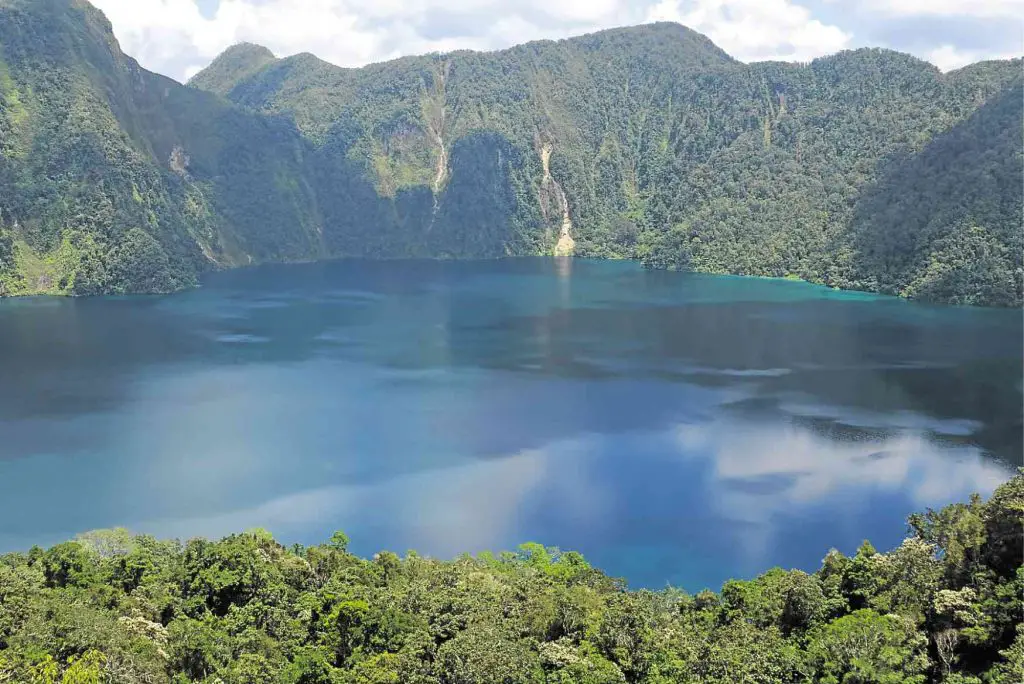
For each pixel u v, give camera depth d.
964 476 130.12
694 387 182.25
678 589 94.94
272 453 143.25
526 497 125.75
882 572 78.00
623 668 67.25
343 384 186.50
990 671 64.56
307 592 81.44
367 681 64.56
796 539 111.94
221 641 70.00
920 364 198.25
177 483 130.12
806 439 147.88
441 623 73.06
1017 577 70.75
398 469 136.50
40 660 61.91
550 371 197.88
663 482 130.38
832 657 65.25
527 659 65.69
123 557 87.25
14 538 112.44
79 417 161.25
